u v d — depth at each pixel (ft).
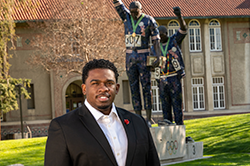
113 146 7.69
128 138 7.87
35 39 86.48
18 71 86.12
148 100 23.85
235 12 94.58
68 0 85.35
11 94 72.13
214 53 96.53
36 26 84.53
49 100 87.61
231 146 36.37
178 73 27.43
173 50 27.35
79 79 88.89
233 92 97.09
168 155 25.27
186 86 94.43
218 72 96.68
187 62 94.58
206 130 46.21
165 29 27.17
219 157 29.30
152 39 23.45
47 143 7.62
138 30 23.27
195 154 28.76
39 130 86.07
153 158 8.47
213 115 94.79
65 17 80.94
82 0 74.59
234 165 24.89
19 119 85.66
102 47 73.00
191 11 93.40
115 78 8.21
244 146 35.58
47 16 83.25
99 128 7.68
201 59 95.55
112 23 77.82
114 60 73.51
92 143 7.45
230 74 97.09
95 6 74.59
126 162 7.66
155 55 23.31
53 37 73.87
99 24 72.90
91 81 7.88
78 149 7.38
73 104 99.25
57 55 72.95
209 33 96.63
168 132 25.29
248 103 97.66
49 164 7.36
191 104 94.22
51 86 87.10
